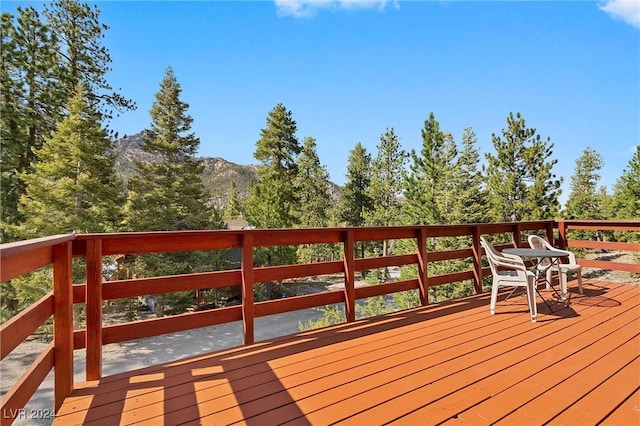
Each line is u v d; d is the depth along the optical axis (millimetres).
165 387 2043
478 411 1724
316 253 22734
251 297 2943
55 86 12969
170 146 15586
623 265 5117
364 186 27297
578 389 1949
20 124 12312
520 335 2910
